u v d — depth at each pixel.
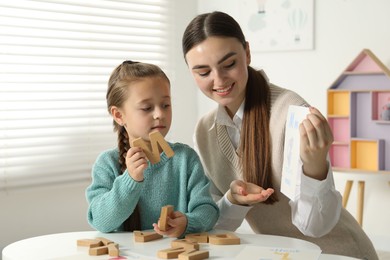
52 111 2.86
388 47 2.64
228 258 1.05
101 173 1.35
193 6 3.35
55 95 2.85
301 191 1.23
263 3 3.05
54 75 2.86
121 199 1.23
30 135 2.77
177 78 3.30
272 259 1.03
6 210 2.68
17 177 2.73
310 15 2.88
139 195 1.27
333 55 2.83
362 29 2.72
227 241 1.15
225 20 1.30
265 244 1.14
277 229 1.49
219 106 1.48
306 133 1.12
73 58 2.92
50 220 2.82
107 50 3.02
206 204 1.30
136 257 1.07
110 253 1.08
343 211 1.52
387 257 2.65
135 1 3.09
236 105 1.46
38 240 1.22
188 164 1.37
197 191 1.33
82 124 2.94
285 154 1.26
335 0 2.80
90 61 2.99
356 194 2.78
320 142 1.12
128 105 1.30
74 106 2.92
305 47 2.91
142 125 1.29
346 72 2.66
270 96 1.43
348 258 1.05
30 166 2.79
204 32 1.29
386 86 2.56
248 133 1.42
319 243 1.47
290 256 1.05
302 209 1.27
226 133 1.51
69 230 2.89
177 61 3.30
